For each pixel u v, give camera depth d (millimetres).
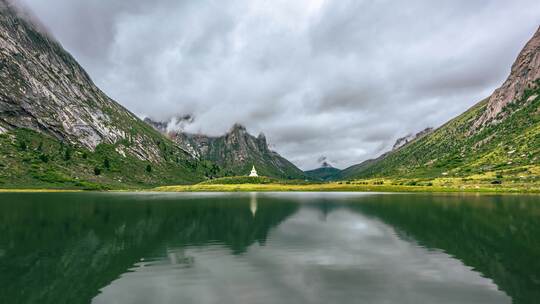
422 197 153000
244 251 42219
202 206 106000
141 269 34156
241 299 25828
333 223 67438
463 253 41219
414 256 39750
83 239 50062
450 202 119188
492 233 55281
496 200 128125
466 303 25094
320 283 29641
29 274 32594
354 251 42312
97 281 30375
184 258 38812
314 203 120000
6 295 26781
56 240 49156
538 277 31344
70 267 35094
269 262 36875
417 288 28359
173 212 87125
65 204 107875
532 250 42938
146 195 184250
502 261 37375
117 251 42250
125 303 25047
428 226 63406
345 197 160750
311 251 42312
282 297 26203
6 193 173250
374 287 28609
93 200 130000
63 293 27281
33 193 179500
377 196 166875
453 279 30812
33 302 25359
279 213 85562
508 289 28047
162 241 48688
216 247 44562
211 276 31734
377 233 55625
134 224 65312
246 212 87750
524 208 95125
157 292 27453
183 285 29219
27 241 48344
